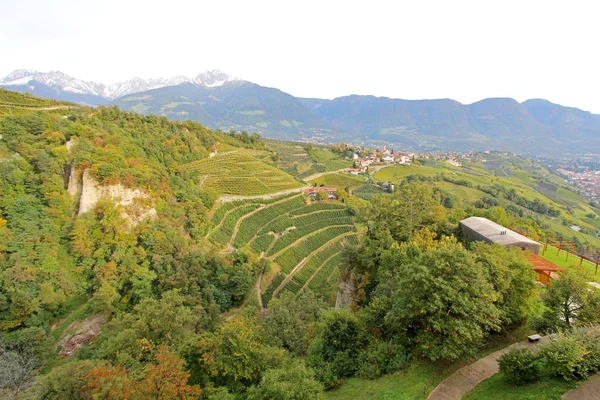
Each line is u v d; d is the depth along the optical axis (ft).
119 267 199.93
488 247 114.93
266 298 242.37
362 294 165.68
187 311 138.10
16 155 202.90
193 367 107.65
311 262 281.74
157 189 250.98
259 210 325.01
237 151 462.19
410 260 122.01
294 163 616.39
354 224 342.23
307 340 145.59
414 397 80.38
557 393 66.49
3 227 176.45
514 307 100.37
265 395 78.48
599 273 168.66
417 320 95.09
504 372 76.54
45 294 169.48
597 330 76.48
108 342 124.47
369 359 103.86
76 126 231.91
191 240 246.06
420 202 200.13
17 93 279.49
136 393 80.84
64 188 212.23
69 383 94.43
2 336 153.79
